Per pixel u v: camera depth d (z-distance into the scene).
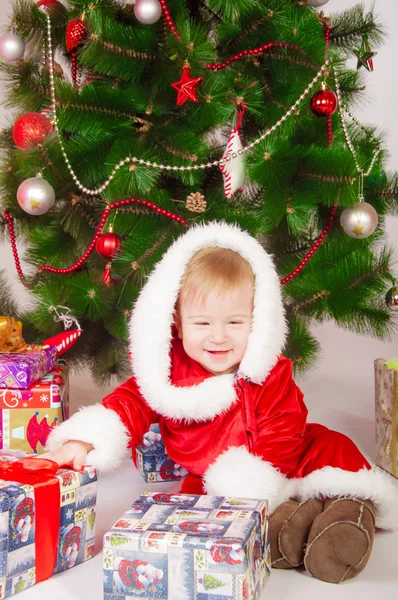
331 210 2.00
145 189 1.76
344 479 1.27
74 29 1.79
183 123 1.89
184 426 1.45
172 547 1.04
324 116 1.73
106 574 1.08
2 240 2.29
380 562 1.27
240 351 1.40
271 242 2.09
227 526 1.08
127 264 1.84
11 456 1.31
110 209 1.83
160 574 1.05
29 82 1.98
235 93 1.78
